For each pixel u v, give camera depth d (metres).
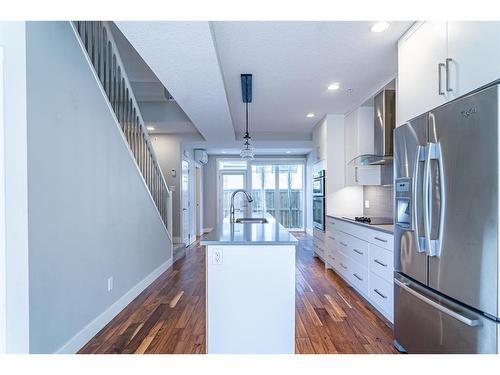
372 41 2.43
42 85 1.83
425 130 1.83
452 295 1.60
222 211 8.97
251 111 4.54
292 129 5.88
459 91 1.67
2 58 1.64
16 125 1.66
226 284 1.97
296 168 8.93
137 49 2.21
